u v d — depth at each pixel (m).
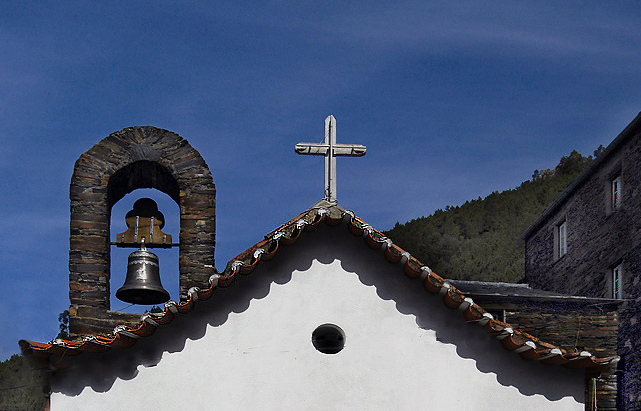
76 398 10.70
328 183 12.40
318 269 11.17
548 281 25.97
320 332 11.59
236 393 10.73
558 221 25.77
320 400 10.78
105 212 12.39
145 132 12.64
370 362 10.95
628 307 21.70
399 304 11.13
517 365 11.09
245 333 10.91
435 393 10.91
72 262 12.16
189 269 12.23
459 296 11.07
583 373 11.14
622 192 22.67
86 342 10.63
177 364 10.80
